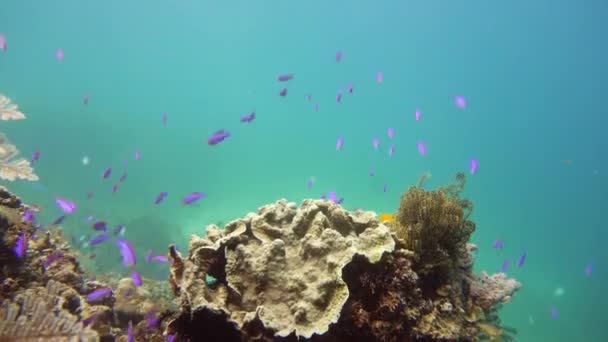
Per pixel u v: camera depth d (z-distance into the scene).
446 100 81.19
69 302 3.78
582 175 53.50
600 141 75.94
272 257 3.18
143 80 82.81
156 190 28.50
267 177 38.41
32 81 57.94
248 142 53.75
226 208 27.39
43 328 2.59
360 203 27.97
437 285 3.76
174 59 92.31
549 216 41.25
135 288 6.49
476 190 47.34
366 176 40.88
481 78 97.94
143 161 31.88
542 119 85.00
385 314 3.14
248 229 3.70
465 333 3.59
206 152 41.62
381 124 74.25
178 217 24.88
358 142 59.62
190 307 2.91
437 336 3.20
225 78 94.50
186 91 80.25
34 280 3.87
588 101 85.44
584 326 17.00
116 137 32.41
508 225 36.38
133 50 87.12
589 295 21.84
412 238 3.70
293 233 3.57
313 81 97.44
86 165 26.77
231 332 2.78
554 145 73.31
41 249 4.64
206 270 3.35
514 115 86.00
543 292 20.30
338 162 48.38
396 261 3.38
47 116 30.00
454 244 3.95
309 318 2.81
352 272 3.28
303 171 42.44
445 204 3.92
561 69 92.56
